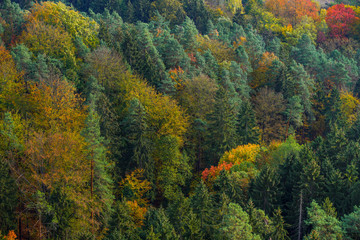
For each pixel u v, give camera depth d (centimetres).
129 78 7231
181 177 6506
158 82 8106
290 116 8675
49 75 6338
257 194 4941
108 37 8681
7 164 4603
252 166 5834
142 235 4388
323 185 4994
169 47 8781
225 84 8394
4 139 4950
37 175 4519
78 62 7544
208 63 9106
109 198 5097
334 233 3806
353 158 5700
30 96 6019
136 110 6188
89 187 5016
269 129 8538
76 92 6706
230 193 4862
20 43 7212
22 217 4578
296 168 5272
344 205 4797
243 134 7556
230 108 7350
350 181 5053
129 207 4819
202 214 4475
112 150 6084
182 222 4394
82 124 5838
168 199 6350
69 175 4650
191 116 7625
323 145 6297
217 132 7112
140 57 8300
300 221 4469
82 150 5053
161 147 6531
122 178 6294
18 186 4553
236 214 3834
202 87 7775
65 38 7562
